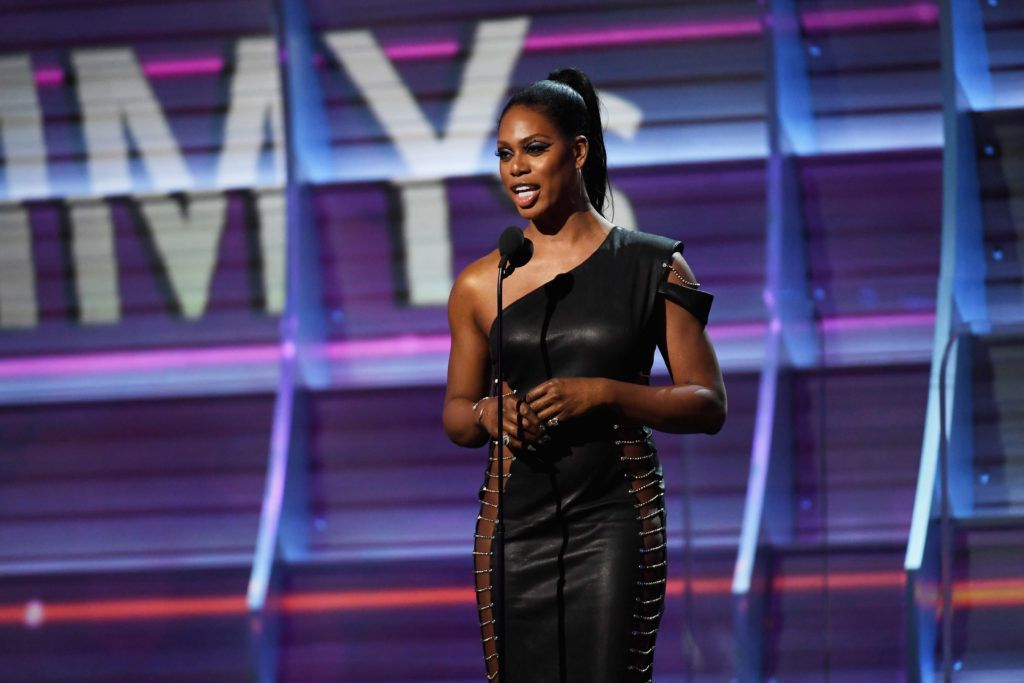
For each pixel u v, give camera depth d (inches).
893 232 845.8
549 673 318.7
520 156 323.0
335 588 820.6
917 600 636.1
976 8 820.6
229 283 927.7
